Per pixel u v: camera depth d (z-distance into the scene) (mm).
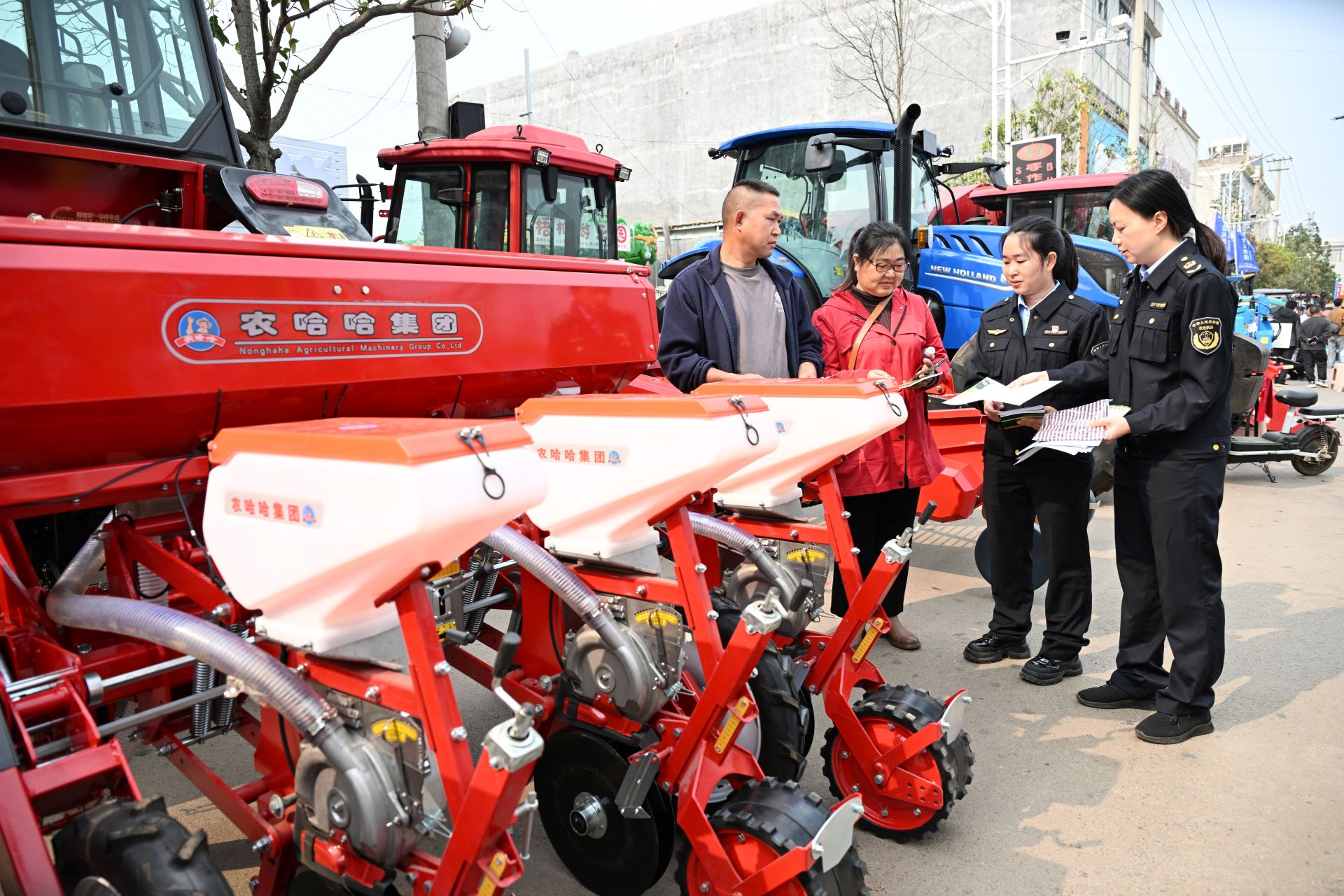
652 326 2918
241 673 1550
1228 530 6141
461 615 2354
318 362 1996
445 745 1437
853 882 1911
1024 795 2773
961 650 3975
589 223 6434
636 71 28031
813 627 3424
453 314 2271
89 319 1640
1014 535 3699
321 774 1629
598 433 2084
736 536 2518
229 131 2904
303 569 1447
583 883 2291
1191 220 3033
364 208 6387
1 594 1930
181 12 2814
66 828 1481
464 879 1415
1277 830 2564
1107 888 2311
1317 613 4410
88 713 1605
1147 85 30328
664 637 2137
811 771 2904
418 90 6727
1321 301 19234
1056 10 19500
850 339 3475
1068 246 3506
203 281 1790
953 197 7707
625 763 2111
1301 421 8156
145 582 1999
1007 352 3586
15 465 1694
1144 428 2924
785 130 6523
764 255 3217
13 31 2455
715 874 1886
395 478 1304
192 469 1882
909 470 3316
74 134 2518
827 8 22938
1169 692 3111
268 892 1806
